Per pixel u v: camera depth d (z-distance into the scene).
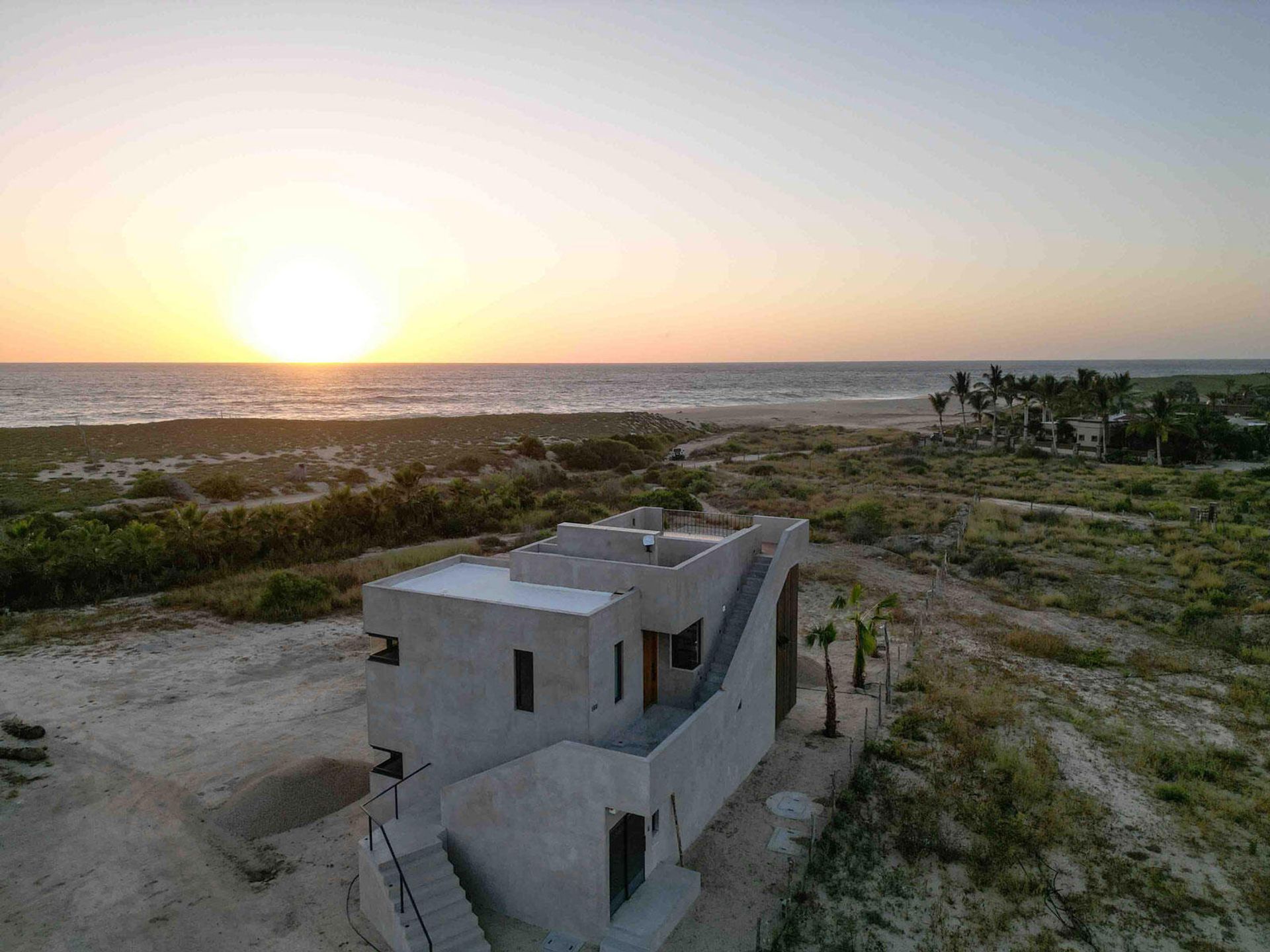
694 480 67.00
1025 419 91.56
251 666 26.33
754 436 111.69
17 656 26.89
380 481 69.94
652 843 14.24
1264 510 50.97
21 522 37.97
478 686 14.96
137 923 13.66
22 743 20.42
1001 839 16.42
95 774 18.88
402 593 15.52
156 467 73.81
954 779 18.94
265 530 41.16
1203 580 36.00
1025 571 38.47
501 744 14.87
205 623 30.75
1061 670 26.42
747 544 20.52
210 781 18.56
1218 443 80.69
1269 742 21.16
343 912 13.97
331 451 89.00
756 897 14.41
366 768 19.11
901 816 17.20
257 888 14.68
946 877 15.25
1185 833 16.89
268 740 20.78
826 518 51.28
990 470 73.38
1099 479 66.81
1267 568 37.12
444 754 15.49
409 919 12.74
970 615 32.22
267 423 110.19
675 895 13.88
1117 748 20.72
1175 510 50.78
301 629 30.25
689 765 15.20
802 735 21.27
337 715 22.38
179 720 22.00
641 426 124.38
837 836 16.34
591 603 15.82
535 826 13.40
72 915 13.88
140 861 15.47
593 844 12.89
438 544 43.94
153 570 36.34
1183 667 26.62
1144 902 14.62
